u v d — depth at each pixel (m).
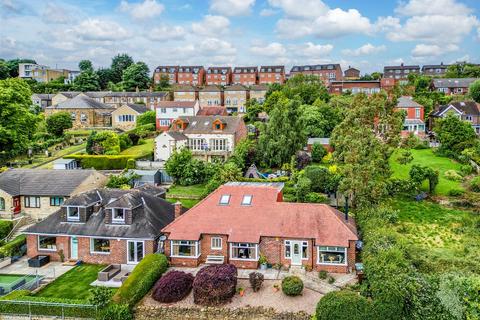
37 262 43.31
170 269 41.31
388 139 56.41
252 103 128.75
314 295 35.94
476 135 78.81
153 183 68.75
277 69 170.50
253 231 41.47
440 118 88.44
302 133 73.75
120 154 84.44
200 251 42.38
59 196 55.62
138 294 36.06
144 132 100.25
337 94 128.88
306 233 40.47
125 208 43.53
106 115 116.31
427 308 32.09
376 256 35.81
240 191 45.84
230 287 35.31
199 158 79.00
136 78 163.38
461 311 31.80
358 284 37.09
